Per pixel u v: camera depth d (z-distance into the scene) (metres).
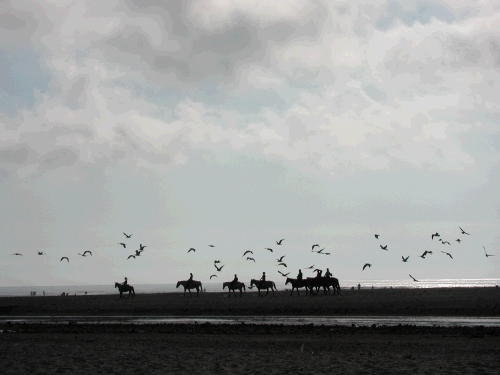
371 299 62.81
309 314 48.59
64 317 52.00
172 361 25.45
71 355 27.36
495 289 100.56
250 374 22.42
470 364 24.08
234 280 78.06
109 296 89.31
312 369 23.25
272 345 30.19
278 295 78.25
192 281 83.19
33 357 26.94
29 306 63.47
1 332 37.94
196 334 35.16
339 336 33.31
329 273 75.62
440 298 63.81
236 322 43.50
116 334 35.88
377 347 29.12
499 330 34.53
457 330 34.75
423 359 25.45
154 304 62.59
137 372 23.08
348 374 22.20
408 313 47.59
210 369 23.50
